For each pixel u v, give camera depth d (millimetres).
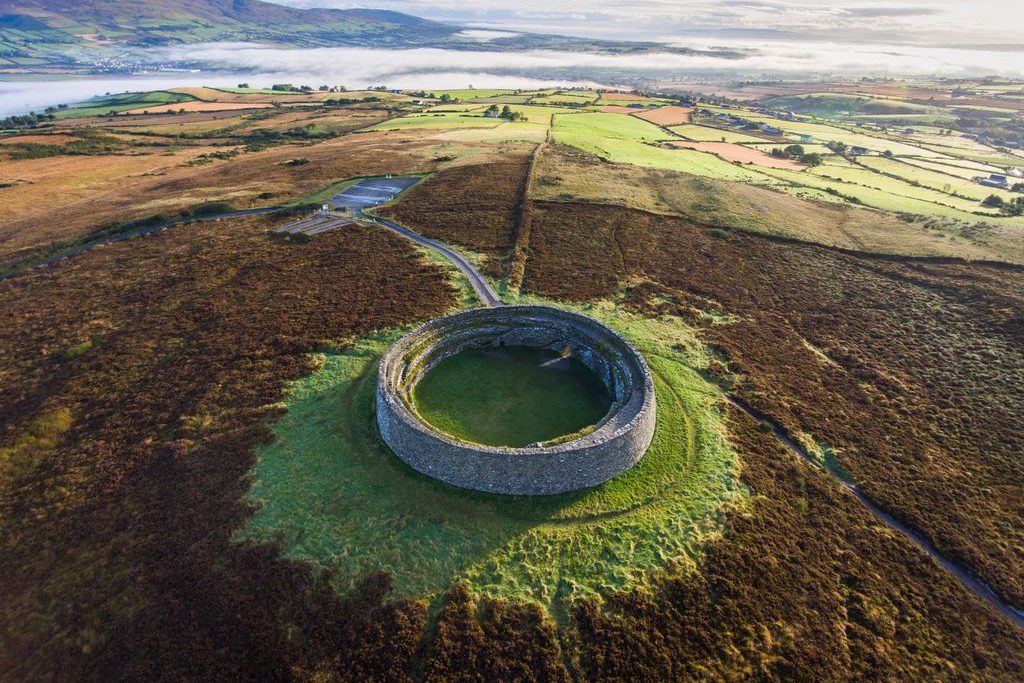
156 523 34125
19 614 29938
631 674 27203
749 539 33750
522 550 32656
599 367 46562
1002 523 36156
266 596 30031
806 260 71438
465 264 67438
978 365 51469
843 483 39000
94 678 27141
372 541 32812
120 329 54531
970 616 30625
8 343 52844
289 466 37844
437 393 44344
